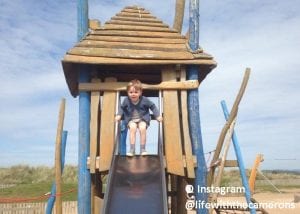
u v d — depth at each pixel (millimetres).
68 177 13023
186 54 2766
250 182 3957
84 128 2664
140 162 2449
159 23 3010
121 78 3383
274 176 15383
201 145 2670
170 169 2604
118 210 1957
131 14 3041
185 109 2697
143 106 2734
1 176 13664
